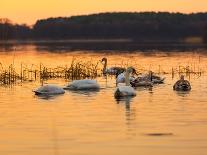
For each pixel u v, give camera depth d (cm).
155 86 3816
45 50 10206
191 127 2228
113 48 11312
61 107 2795
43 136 2067
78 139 2012
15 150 1859
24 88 3709
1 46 13500
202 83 3991
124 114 2559
